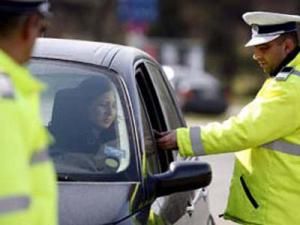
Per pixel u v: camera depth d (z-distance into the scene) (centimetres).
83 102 1185
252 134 1223
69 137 1152
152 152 1201
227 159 3400
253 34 1291
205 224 1377
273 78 1263
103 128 1162
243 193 1272
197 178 1114
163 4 10619
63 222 997
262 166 1251
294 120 1228
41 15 744
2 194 655
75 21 9188
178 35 10650
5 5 715
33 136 683
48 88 1195
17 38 727
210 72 10606
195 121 6344
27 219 664
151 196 1100
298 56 1265
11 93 676
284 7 10425
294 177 1236
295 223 1243
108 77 1207
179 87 6912
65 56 1235
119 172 1105
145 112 1230
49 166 695
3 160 658
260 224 1251
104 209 1026
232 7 10775
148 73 1330
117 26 9200
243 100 9794
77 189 1064
